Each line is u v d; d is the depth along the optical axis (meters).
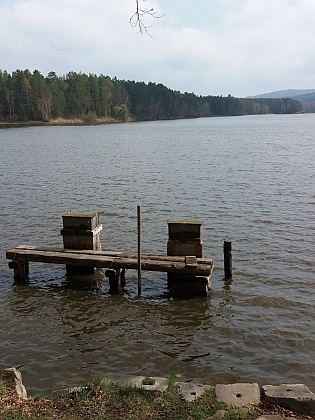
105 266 12.62
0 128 105.00
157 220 20.53
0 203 24.28
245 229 18.81
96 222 14.02
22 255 13.31
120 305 11.85
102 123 134.12
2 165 40.00
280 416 6.02
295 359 9.12
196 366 8.89
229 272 13.50
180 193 26.69
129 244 17.00
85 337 10.12
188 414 6.15
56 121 123.75
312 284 13.02
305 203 23.39
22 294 12.59
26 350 9.50
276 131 91.81
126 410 6.30
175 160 43.09
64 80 141.12
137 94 160.62
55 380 8.36
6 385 6.94
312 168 35.81
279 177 31.70
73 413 6.25
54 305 11.86
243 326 10.59
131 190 27.83
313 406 6.25
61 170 36.69
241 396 6.59
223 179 31.38
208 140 68.75
